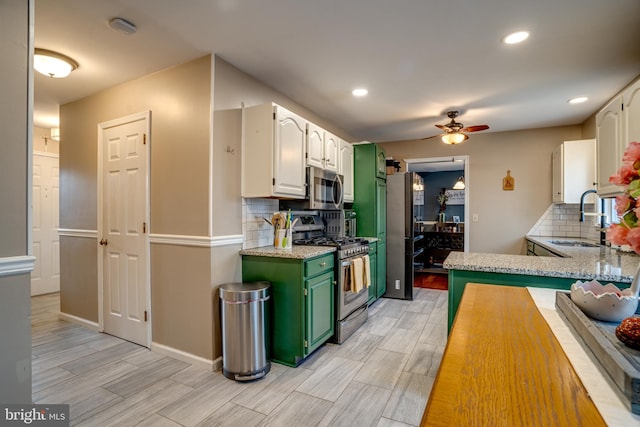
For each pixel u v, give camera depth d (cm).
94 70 278
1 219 137
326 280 284
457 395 70
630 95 216
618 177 89
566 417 62
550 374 78
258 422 187
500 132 488
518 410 64
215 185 254
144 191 288
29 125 145
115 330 313
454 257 241
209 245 248
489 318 119
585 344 92
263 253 265
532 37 227
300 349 253
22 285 142
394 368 251
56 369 249
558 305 125
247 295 233
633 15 199
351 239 360
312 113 395
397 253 458
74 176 352
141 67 273
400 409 199
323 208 331
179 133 267
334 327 298
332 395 214
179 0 189
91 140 334
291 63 268
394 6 194
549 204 462
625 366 69
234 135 273
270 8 196
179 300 266
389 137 527
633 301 103
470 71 282
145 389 221
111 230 315
